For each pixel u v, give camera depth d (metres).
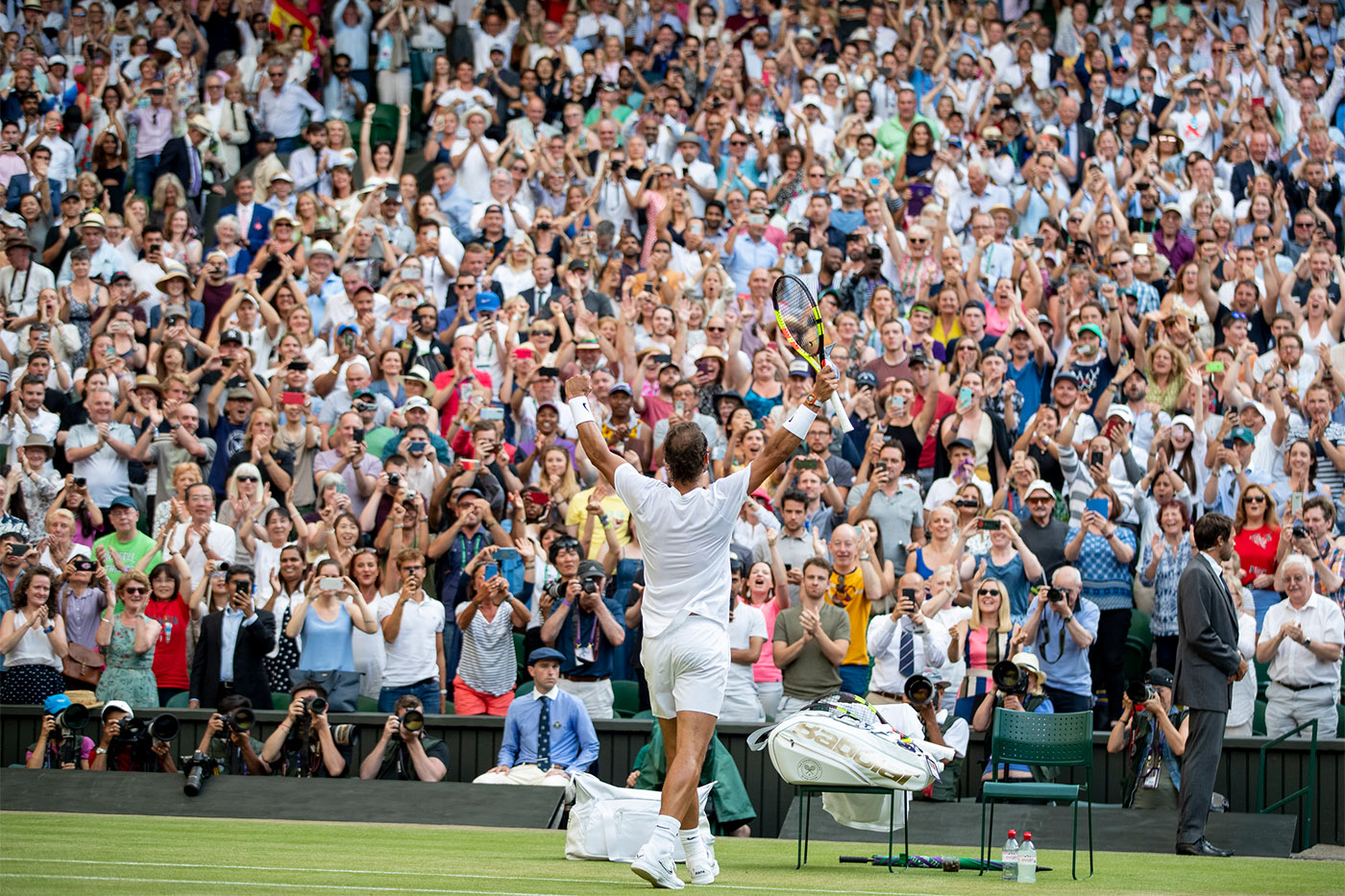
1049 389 23.38
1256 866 11.96
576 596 17.30
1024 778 15.57
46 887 8.13
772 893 8.76
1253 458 21.78
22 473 20.34
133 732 16.08
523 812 14.38
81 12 30.61
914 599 16.48
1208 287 24.62
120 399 22.02
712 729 9.10
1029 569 18.06
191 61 29.59
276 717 16.73
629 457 20.31
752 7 31.62
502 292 24.59
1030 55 30.69
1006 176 27.91
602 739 16.52
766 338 23.50
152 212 27.14
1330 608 16.95
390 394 22.08
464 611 17.50
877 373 22.53
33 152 26.94
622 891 8.66
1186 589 12.70
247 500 19.62
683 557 9.14
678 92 29.12
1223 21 32.06
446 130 28.22
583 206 26.34
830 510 19.94
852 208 26.25
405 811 14.48
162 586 18.31
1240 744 15.98
